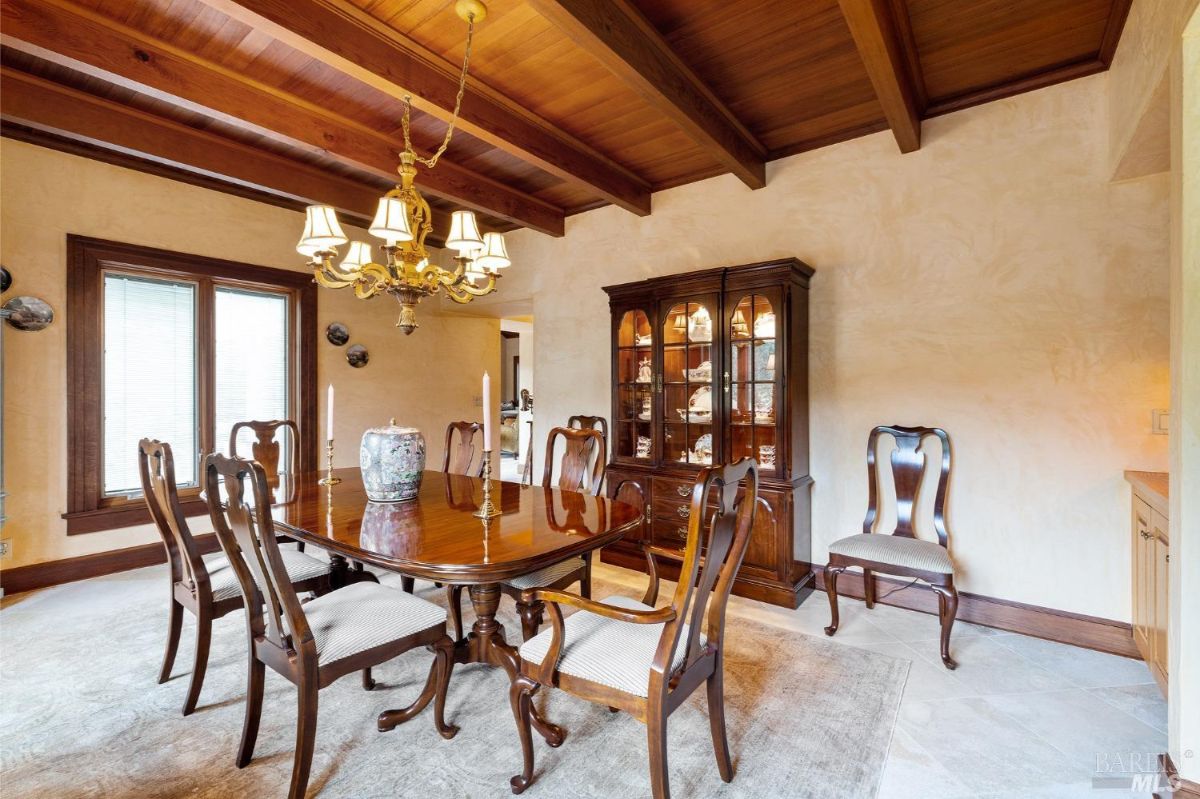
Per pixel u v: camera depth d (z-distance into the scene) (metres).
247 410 4.22
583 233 4.40
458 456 3.52
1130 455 2.48
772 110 2.93
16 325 3.16
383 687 2.19
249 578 1.71
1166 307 2.41
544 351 4.66
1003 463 2.76
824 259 3.27
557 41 2.33
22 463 3.20
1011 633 2.70
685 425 3.52
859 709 2.03
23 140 3.18
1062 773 1.70
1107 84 2.49
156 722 1.95
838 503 3.23
